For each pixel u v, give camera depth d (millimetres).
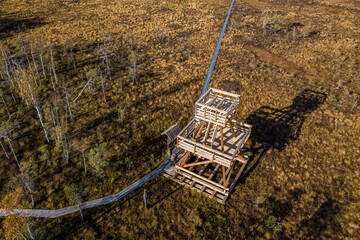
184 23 85375
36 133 41469
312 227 30172
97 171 34656
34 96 40250
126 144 40375
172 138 39531
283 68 61375
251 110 47938
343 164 37406
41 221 30484
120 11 93250
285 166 37562
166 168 36750
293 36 74625
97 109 46656
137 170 36750
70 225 30219
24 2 94125
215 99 34219
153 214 31453
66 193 33250
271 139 42094
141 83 54688
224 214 31688
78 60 60594
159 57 64875
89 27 78188
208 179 33344
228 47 70688
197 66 62062
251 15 93312
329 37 73938
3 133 38594
